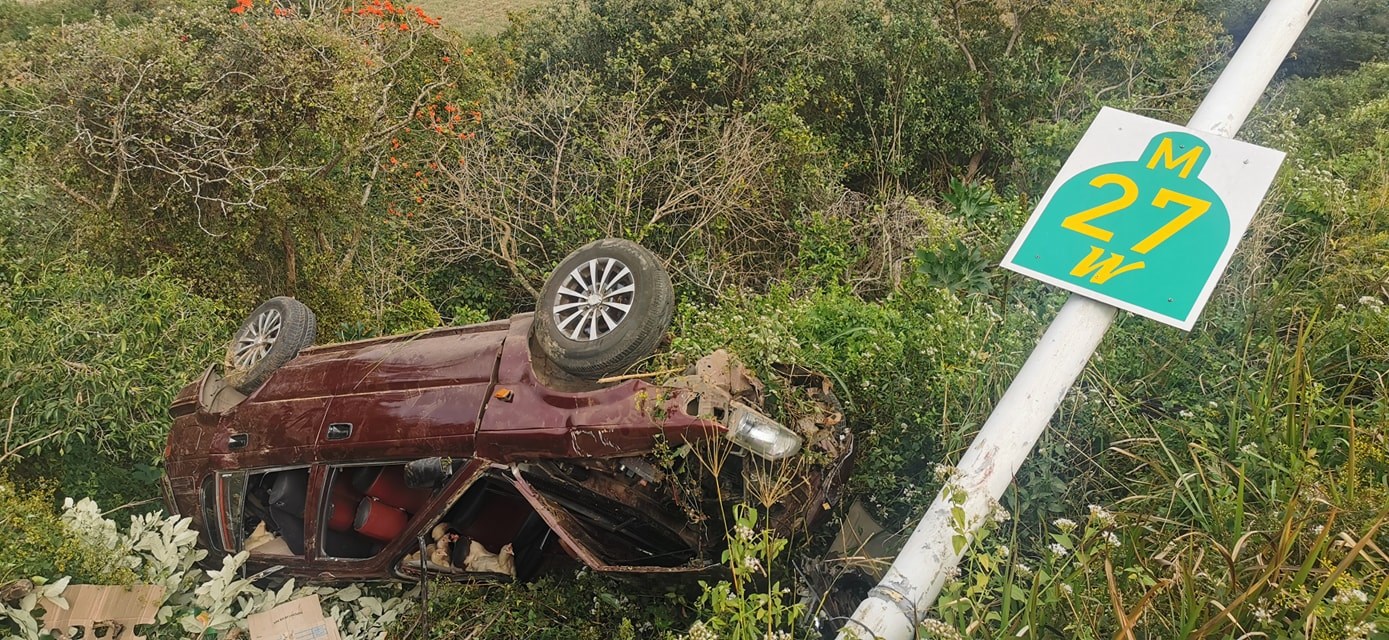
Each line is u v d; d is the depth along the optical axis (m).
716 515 4.12
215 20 8.61
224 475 5.13
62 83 7.97
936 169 11.95
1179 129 2.92
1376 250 4.43
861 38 11.98
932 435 4.44
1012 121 11.43
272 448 4.89
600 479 4.16
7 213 8.78
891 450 4.58
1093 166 2.99
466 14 26.22
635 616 4.15
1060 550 3.07
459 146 10.35
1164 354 4.39
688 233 9.18
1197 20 12.44
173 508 5.40
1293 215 5.12
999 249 5.55
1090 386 4.25
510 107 10.90
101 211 8.09
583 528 4.11
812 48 11.97
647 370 4.25
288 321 5.77
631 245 4.42
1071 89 11.60
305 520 4.71
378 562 4.50
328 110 8.31
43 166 8.36
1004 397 2.85
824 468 4.10
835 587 3.97
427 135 10.56
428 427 4.31
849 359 4.95
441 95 10.97
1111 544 3.01
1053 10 11.80
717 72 11.25
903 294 5.95
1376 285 4.24
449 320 9.75
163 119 7.90
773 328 4.88
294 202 8.52
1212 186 2.81
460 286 10.15
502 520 4.62
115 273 8.04
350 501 4.98
